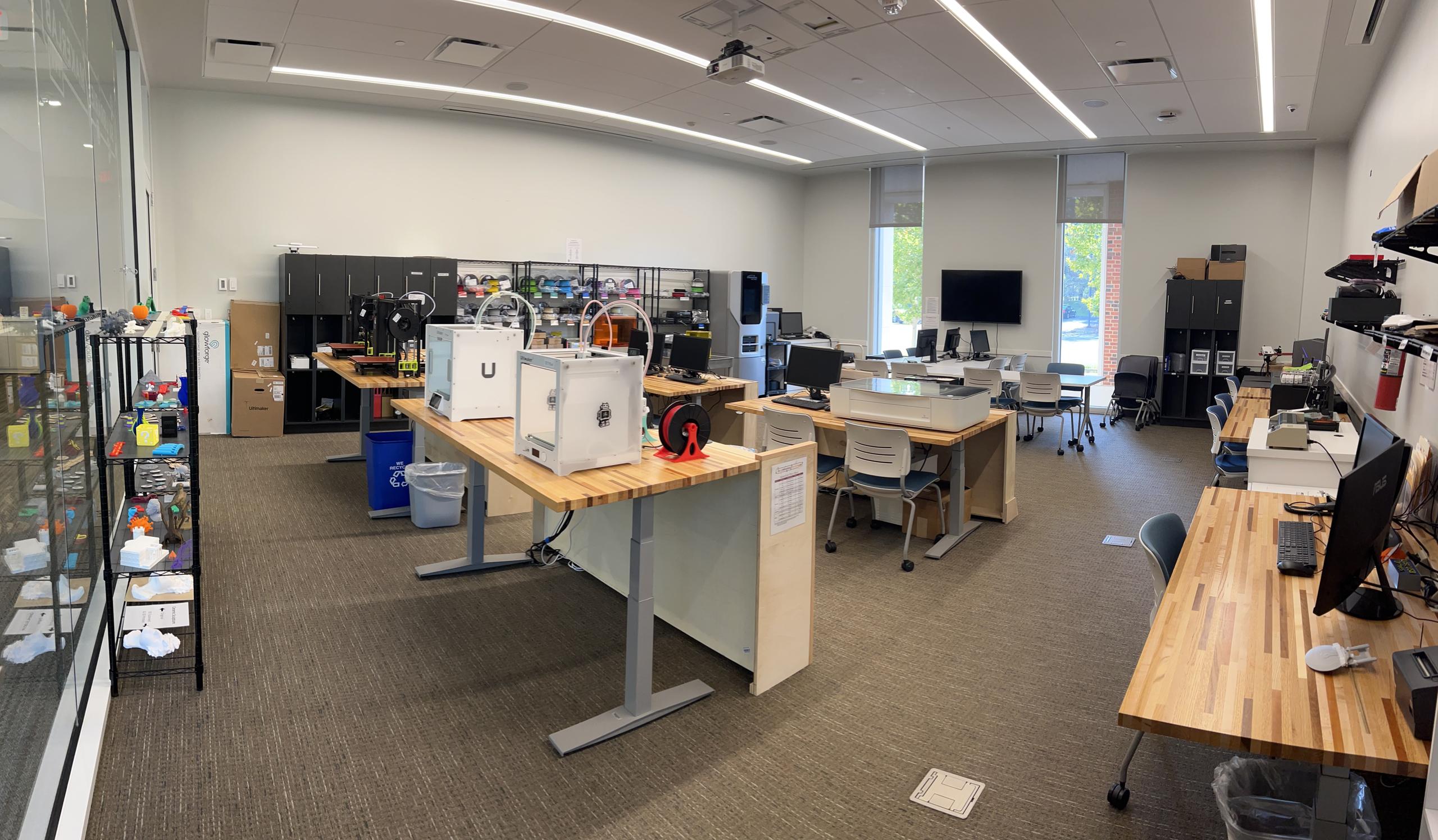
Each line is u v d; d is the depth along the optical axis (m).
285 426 7.78
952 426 4.57
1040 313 10.88
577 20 5.51
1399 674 1.58
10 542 1.70
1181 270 9.70
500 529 4.88
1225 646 1.89
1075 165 10.43
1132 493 6.26
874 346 12.28
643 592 2.68
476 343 3.38
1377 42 5.42
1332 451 3.96
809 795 2.37
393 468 5.04
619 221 10.10
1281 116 7.80
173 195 7.41
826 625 3.63
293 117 7.84
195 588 2.86
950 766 2.53
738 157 11.05
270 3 5.20
